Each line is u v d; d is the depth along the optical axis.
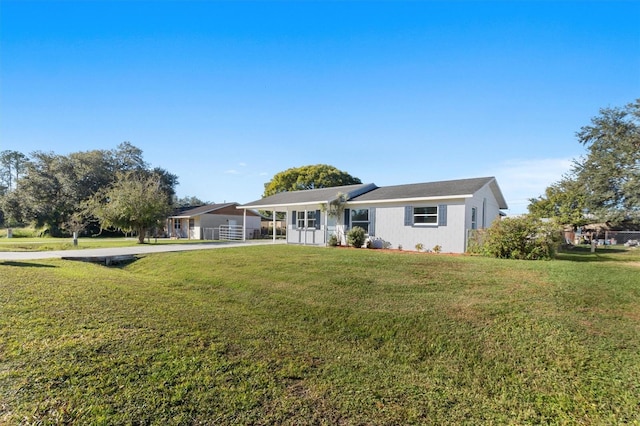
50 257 12.43
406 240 15.85
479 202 16.22
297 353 4.29
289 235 21.34
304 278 8.33
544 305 5.71
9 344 3.61
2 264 9.21
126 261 13.49
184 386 3.08
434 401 3.38
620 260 11.72
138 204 23.14
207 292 7.65
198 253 13.67
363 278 7.98
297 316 6.04
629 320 5.11
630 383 3.60
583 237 25.61
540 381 3.77
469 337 4.82
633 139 20.88
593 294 6.20
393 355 4.60
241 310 6.25
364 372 3.94
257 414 2.80
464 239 14.02
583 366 3.97
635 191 20.16
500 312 5.49
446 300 6.21
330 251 13.22
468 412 3.21
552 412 3.24
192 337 4.26
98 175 41.25
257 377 3.44
